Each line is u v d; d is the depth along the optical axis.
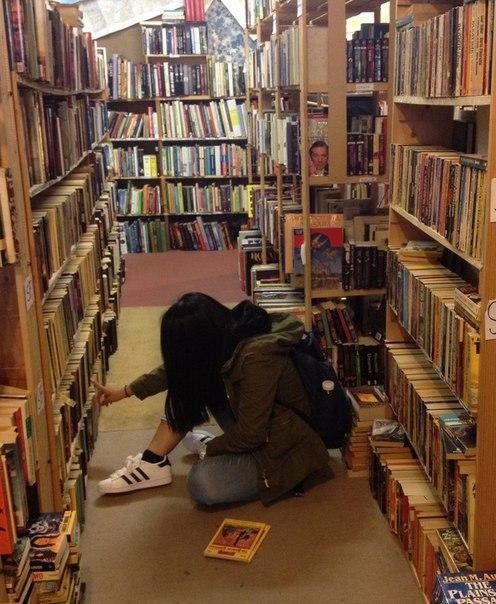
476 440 1.81
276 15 4.18
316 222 3.38
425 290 2.16
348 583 2.24
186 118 6.93
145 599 2.19
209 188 7.11
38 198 2.69
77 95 3.63
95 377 3.22
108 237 4.73
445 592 1.73
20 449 1.74
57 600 1.82
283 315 2.78
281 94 4.39
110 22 6.94
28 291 1.88
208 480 2.63
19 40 1.89
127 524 2.60
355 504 2.69
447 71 1.88
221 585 2.25
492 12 1.58
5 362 1.86
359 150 3.32
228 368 2.57
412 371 2.44
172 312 2.60
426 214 2.15
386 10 5.36
